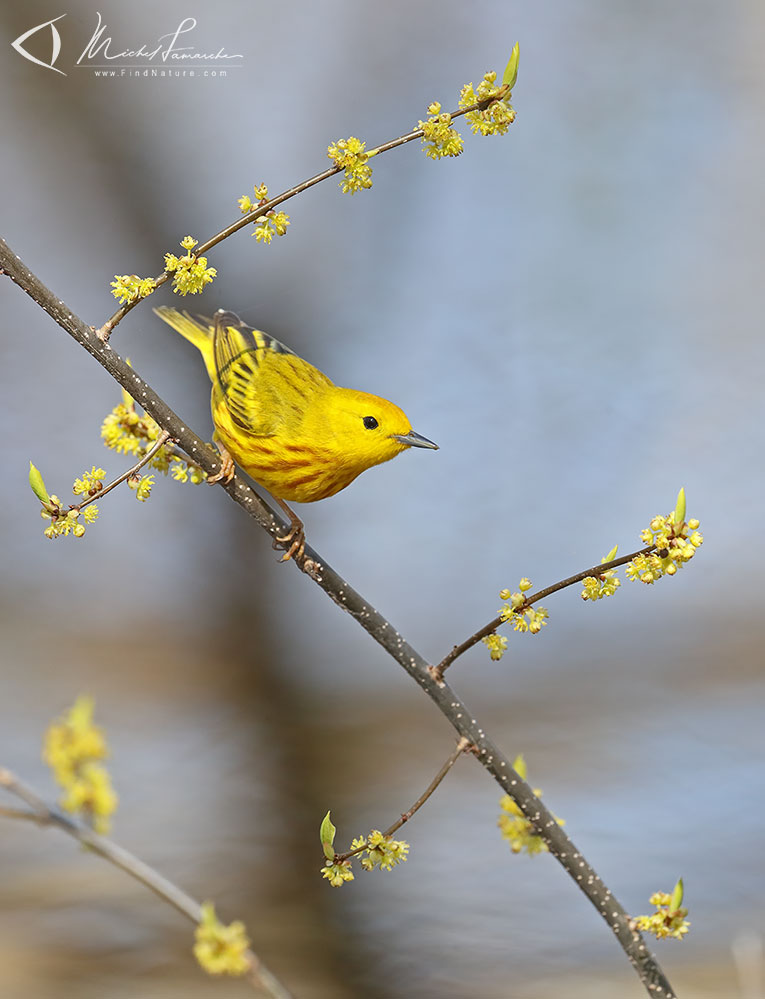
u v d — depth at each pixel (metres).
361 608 4.83
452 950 9.38
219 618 15.12
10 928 9.60
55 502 4.36
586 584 4.31
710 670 15.31
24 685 14.43
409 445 7.22
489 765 4.57
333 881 4.09
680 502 4.16
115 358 4.77
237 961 3.41
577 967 9.00
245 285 15.26
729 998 8.21
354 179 4.47
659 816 11.28
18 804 11.53
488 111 4.46
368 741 13.46
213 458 5.07
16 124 14.99
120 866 3.32
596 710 14.20
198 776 12.41
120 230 15.18
